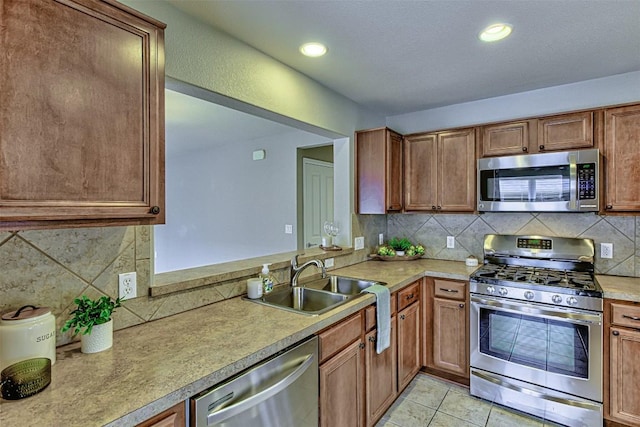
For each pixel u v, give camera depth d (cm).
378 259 326
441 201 298
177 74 161
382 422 220
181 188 588
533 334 226
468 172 284
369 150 298
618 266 247
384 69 233
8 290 117
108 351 125
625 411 201
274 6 159
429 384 267
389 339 220
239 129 406
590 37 190
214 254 531
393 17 169
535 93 277
